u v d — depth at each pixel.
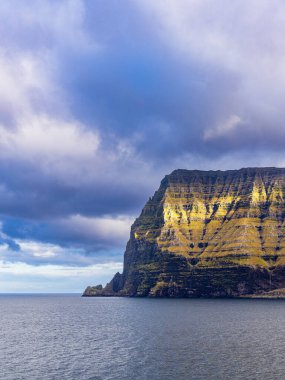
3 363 111.69
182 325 196.50
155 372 99.38
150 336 157.50
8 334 174.50
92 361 112.06
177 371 100.06
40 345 141.25
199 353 120.81
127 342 143.00
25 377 96.88
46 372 101.06
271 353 120.75
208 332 168.62
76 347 135.25
